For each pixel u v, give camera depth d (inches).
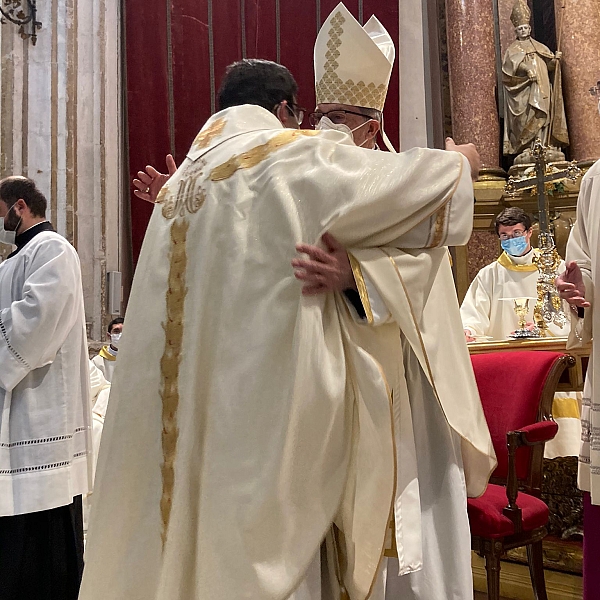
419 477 74.6
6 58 254.8
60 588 125.4
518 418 115.0
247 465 66.0
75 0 271.3
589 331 102.3
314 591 67.1
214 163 78.1
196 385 70.5
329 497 67.6
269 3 297.9
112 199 278.5
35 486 119.8
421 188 68.9
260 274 70.3
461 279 257.8
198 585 66.1
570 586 140.1
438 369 73.3
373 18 96.3
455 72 278.4
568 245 111.0
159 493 70.6
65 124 263.3
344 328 70.1
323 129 83.9
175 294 74.3
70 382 128.5
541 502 109.7
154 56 287.3
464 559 71.2
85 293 266.5
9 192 135.3
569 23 261.9
